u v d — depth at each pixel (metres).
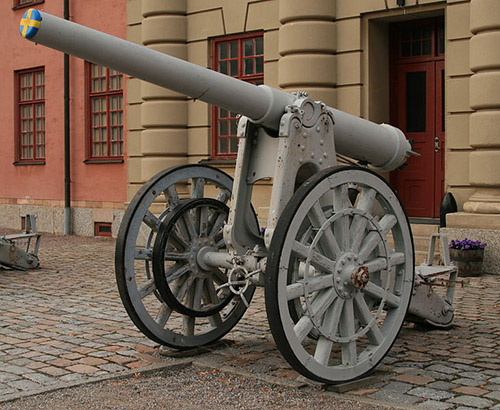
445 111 9.67
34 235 9.87
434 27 10.42
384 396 4.18
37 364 4.91
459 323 6.18
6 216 16.47
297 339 4.12
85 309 6.88
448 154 9.59
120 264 4.82
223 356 5.13
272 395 4.24
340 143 5.01
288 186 4.52
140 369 4.73
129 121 13.49
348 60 10.44
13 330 5.96
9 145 16.48
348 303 4.41
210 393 4.30
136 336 5.73
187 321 5.20
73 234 14.85
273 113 4.58
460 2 9.41
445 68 9.59
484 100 8.92
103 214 14.23
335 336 4.34
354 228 4.46
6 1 16.42
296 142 4.55
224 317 5.49
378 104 10.52
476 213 9.05
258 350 5.29
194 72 4.28
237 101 4.45
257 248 4.75
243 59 11.93
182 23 12.49
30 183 15.94
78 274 9.30
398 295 4.74
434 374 4.62
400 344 5.43
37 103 15.86
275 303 4.02
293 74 10.56
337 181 4.33
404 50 10.70
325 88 10.55
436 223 9.83
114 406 4.05
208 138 12.34
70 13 14.64
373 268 4.56
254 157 4.86
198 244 5.16
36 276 9.12
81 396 4.23
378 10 10.15
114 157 14.23
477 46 8.95
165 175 5.04
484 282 8.25
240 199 4.85
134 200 4.89
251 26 11.62
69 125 14.90
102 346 5.41
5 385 4.43
